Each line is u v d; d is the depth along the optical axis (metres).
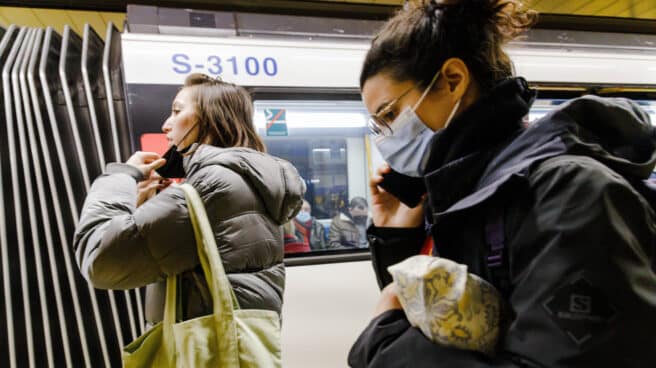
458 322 0.43
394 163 0.70
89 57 1.79
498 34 0.59
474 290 0.44
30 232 1.60
